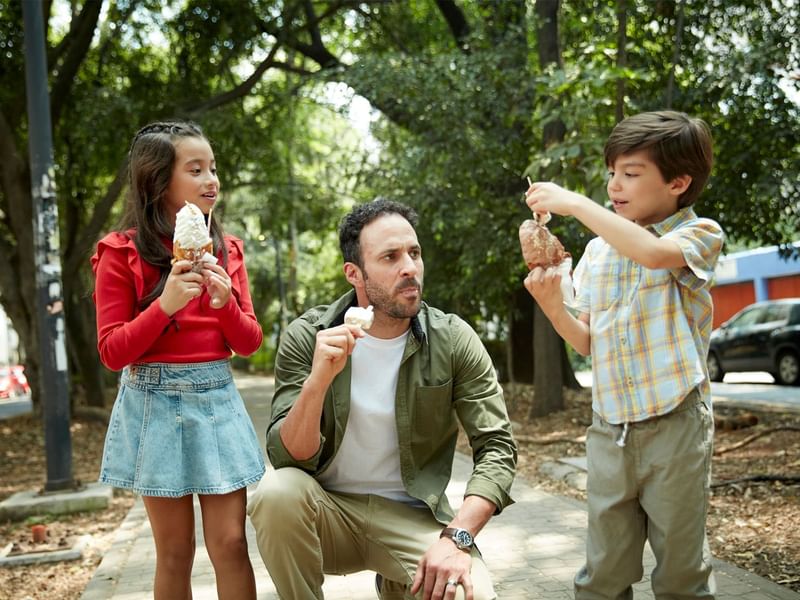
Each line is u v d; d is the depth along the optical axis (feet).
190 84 45.09
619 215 8.40
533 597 11.76
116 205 54.29
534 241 8.44
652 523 8.21
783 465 20.30
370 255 8.02
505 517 16.72
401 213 8.23
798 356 45.55
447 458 8.84
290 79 52.90
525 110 30.48
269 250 93.76
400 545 8.22
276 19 44.50
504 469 7.98
